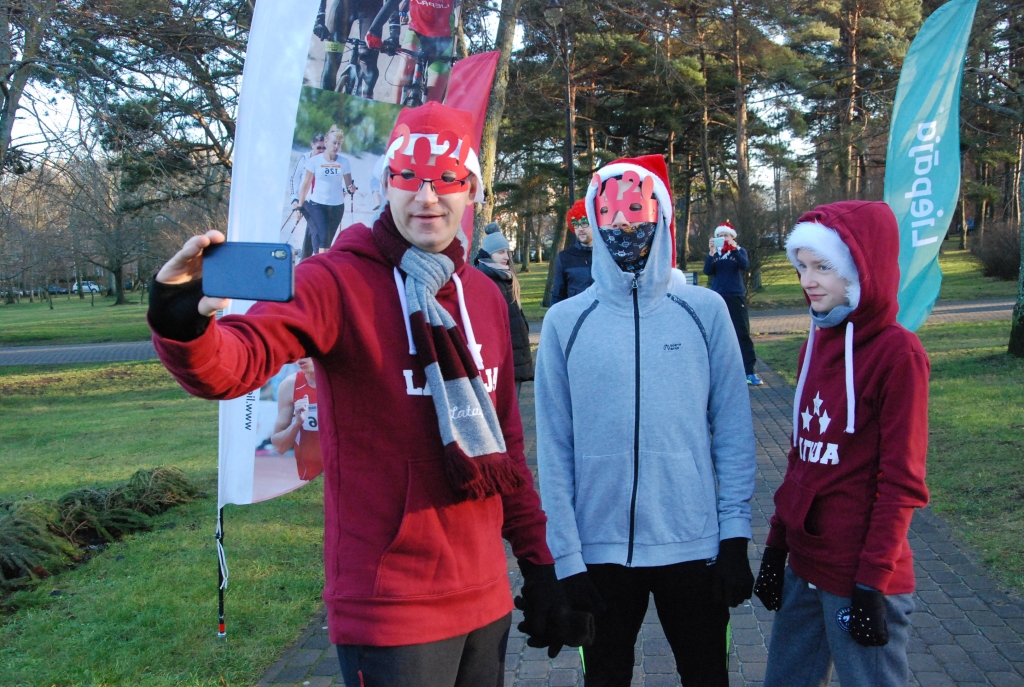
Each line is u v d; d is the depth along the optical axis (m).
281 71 3.50
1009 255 23.25
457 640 1.77
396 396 1.72
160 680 3.30
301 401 3.65
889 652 2.17
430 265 1.77
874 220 2.22
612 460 2.44
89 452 8.02
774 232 21.86
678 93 23.19
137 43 11.16
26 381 15.00
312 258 1.74
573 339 2.53
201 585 4.24
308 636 3.69
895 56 20.58
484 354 1.92
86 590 4.24
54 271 25.06
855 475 2.20
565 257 7.09
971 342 11.46
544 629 1.97
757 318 19.03
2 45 9.27
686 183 30.89
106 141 10.14
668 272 2.50
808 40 19.73
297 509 5.60
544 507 2.46
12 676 3.33
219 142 16.03
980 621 3.58
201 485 6.34
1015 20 12.29
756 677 3.25
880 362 2.15
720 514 2.44
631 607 2.46
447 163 1.76
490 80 4.10
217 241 1.31
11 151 9.59
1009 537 4.42
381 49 3.75
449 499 1.75
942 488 5.28
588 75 21.67
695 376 2.48
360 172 3.76
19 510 4.71
